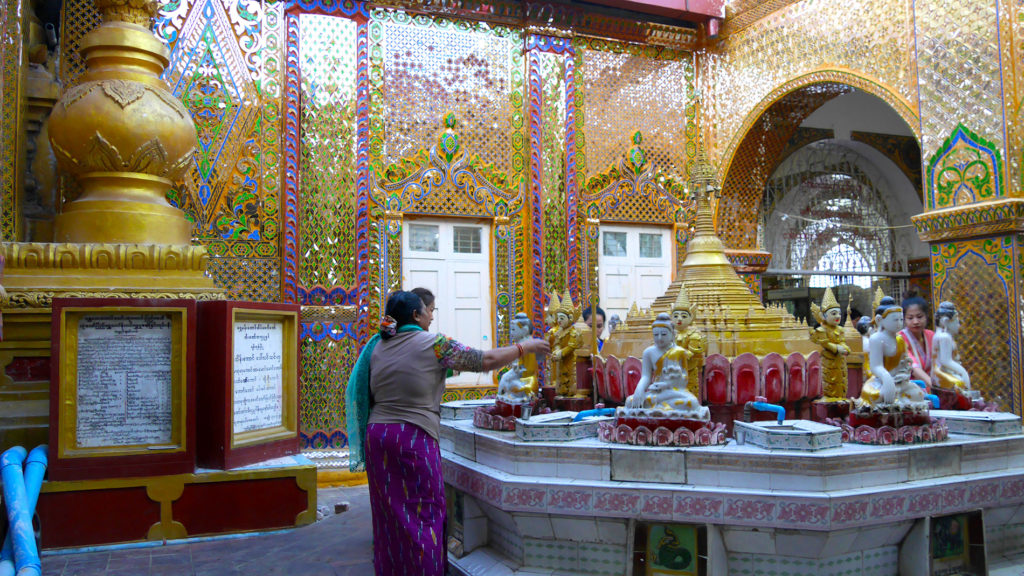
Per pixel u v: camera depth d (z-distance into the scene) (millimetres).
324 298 7406
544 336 8102
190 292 5629
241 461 5137
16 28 6141
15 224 6148
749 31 8766
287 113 7430
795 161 10758
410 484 3225
